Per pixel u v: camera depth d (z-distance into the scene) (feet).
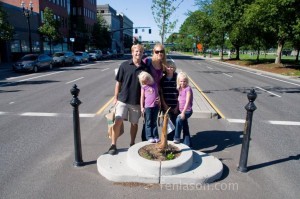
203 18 165.78
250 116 14.90
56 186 13.76
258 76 73.41
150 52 94.84
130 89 16.70
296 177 15.10
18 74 70.33
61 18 168.04
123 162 15.61
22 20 119.96
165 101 18.04
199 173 14.44
